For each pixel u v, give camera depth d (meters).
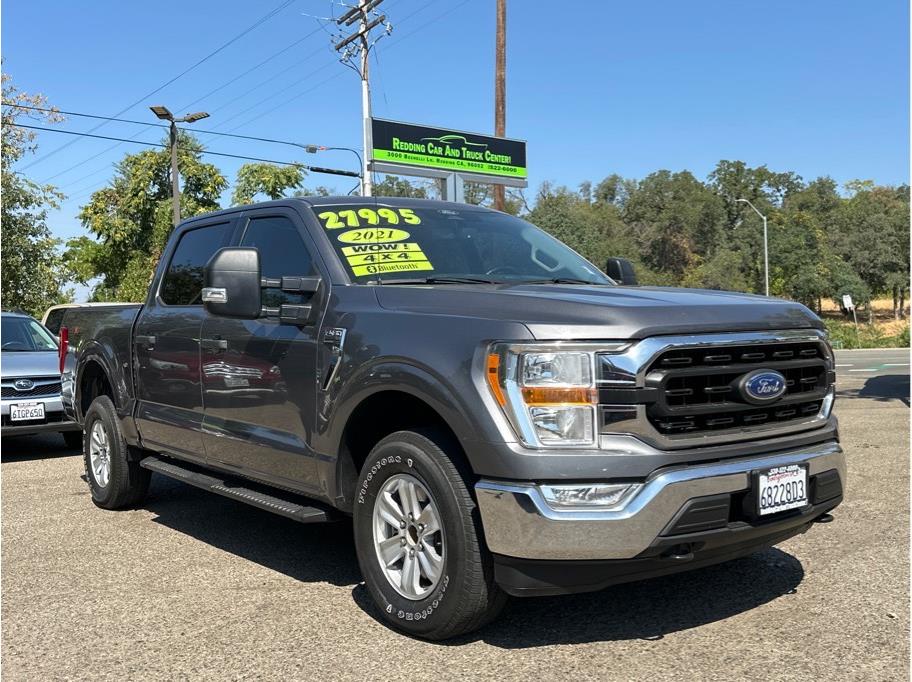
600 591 4.14
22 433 8.49
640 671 3.22
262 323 4.56
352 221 4.62
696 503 3.19
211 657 3.48
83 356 6.64
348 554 4.98
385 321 3.79
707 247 95.25
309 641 3.62
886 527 5.18
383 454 3.70
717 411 3.35
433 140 27.39
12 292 29.31
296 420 4.25
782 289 87.12
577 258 5.32
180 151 44.25
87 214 45.47
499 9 20.72
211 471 5.34
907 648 3.38
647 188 99.94
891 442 8.38
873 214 94.69
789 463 3.47
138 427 5.85
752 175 105.50
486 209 5.42
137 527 5.71
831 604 3.89
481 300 3.59
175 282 5.71
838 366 22.50
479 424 3.26
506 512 3.18
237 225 5.21
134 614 4.01
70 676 3.34
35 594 4.33
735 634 3.56
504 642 3.54
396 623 3.65
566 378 3.20
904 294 102.31
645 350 3.20
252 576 4.57
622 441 3.18
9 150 28.58
